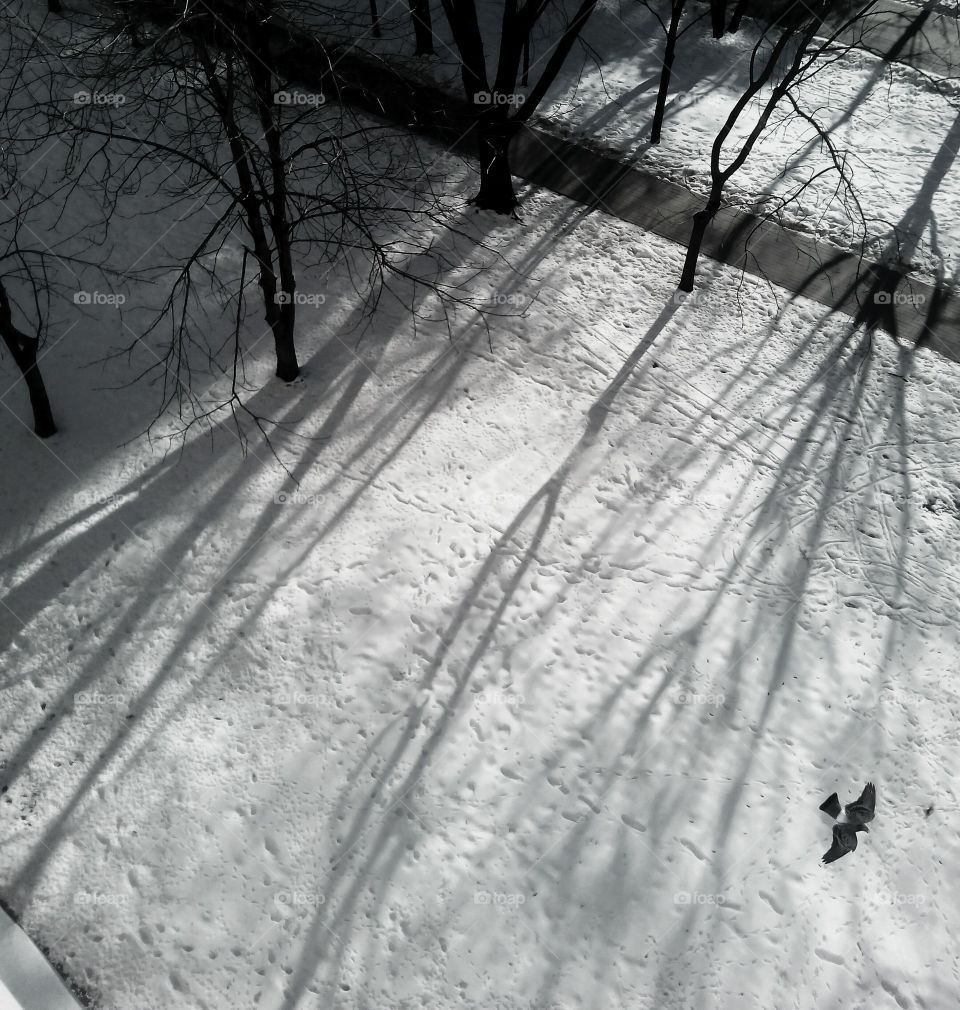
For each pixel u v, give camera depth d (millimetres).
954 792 9102
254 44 9406
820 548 10859
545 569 10344
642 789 8906
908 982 8016
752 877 8477
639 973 7977
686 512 11000
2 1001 7625
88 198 13938
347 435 11414
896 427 12234
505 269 13742
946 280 14359
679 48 19438
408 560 10320
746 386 12523
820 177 16094
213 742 9023
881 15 21031
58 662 9469
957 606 10477
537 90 13555
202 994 7816
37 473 10828
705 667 9727
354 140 15297
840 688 9688
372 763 8953
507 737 9156
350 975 7922
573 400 12070
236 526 10484
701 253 14367
